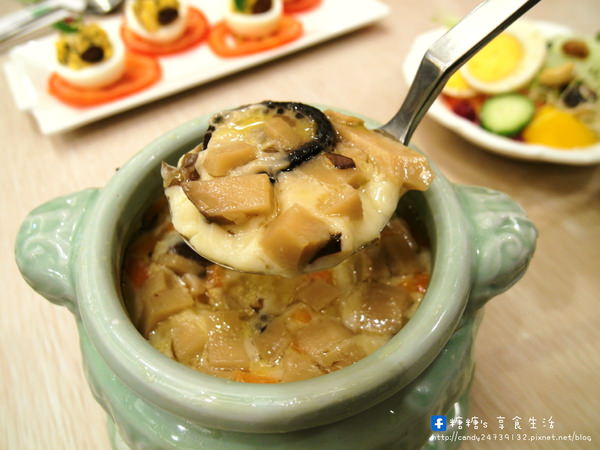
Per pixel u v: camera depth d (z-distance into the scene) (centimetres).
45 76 30
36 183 25
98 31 29
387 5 35
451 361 12
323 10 34
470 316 13
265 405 9
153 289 14
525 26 28
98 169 25
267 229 11
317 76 30
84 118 27
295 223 11
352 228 11
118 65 29
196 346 13
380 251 14
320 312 14
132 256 14
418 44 28
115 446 15
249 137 13
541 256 21
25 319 20
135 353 10
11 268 21
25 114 29
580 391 17
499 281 12
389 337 13
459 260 11
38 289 12
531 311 19
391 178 12
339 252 11
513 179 24
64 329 20
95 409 17
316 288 14
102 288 11
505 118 25
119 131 27
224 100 29
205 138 13
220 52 31
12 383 18
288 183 12
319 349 13
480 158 25
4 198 24
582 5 34
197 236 12
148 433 11
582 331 19
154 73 30
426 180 12
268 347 13
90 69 28
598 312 19
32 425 17
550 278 20
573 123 24
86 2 36
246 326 14
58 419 17
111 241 12
